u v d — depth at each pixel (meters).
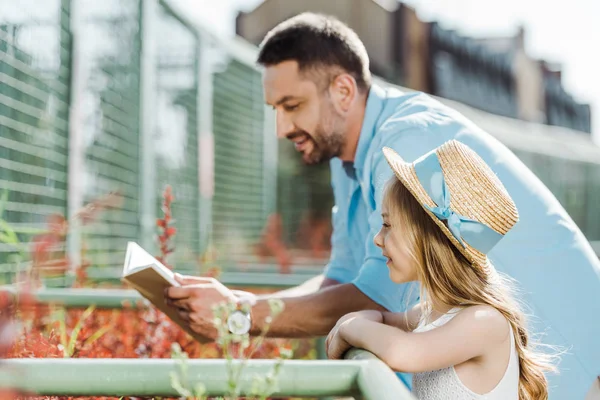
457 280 1.87
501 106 38.41
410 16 29.45
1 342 1.31
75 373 1.25
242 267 6.22
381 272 2.36
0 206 3.24
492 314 1.83
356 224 2.87
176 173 6.78
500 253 2.36
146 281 2.31
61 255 3.61
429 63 30.89
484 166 1.91
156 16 6.15
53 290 2.85
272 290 4.37
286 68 2.72
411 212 1.90
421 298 1.94
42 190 4.18
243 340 1.29
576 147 24.81
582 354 2.32
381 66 28.28
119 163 5.43
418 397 1.92
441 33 32.41
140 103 5.75
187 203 7.07
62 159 4.48
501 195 1.88
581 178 22.75
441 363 1.75
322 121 2.74
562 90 45.31
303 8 27.73
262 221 10.52
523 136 19.42
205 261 4.11
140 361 1.28
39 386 1.24
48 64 4.28
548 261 2.36
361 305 2.40
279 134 2.80
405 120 2.46
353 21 28.28
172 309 2.40
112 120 5.30
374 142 2.52
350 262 2.98
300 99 2.73
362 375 1.26
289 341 3.48
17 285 2.33
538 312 2.33
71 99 4.58
